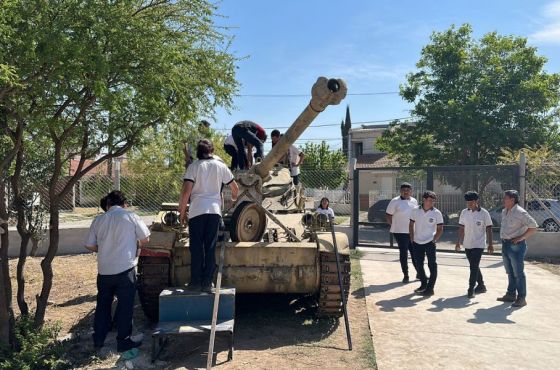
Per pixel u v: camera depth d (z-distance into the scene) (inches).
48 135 205.8
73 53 151.7
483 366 192.2
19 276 224.2
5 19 140.6
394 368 190.2
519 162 442.3
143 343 219.3
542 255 447.2
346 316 216.4
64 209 478.6
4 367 180.4
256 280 237.3
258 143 294.7
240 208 240.4
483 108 783.1
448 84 815.7
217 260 235.8
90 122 212.5
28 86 160.9
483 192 454.0
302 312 271.1
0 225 201.8
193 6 200.7
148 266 235.1
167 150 259.1
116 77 183.9
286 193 297.0
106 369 188.4
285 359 199.9
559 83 795.4
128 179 464.8
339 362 196.4
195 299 203.8
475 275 305.0
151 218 455.5
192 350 209.8
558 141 767.7
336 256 227.0
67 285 338.6
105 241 202.5
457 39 824.9
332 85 202.8
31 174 284.8
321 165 1342.3
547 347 213.8
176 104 208.8
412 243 315.9
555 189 443.2
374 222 495.5
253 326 245.8
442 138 796.6
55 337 214.1
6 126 184.4
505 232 288.4
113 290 207.0
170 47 183.0
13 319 204.1
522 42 810.2
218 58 215.9
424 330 237.1
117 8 167.5
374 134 1353.3
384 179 504.4
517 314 265.6
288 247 236.8
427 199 309.9
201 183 211.9
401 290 324.2
